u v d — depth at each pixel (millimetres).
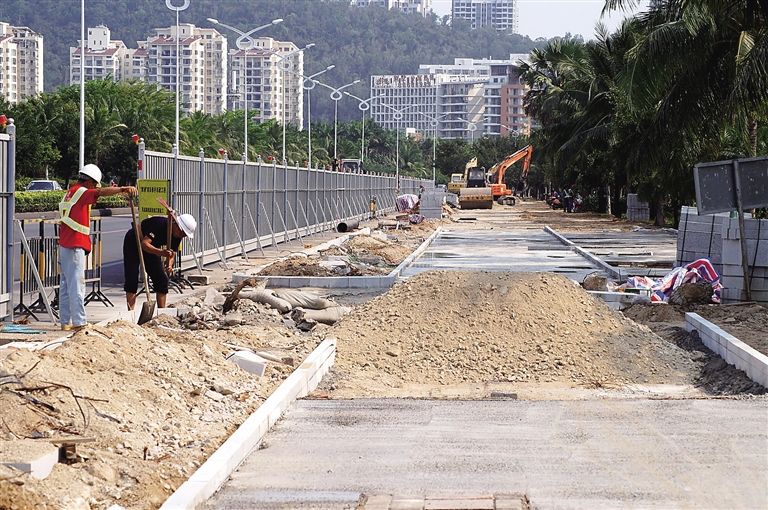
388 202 83250
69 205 14219
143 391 9578
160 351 10914
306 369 11758
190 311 16250
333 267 25578
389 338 14016
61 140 78375
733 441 9000
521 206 112312
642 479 7840
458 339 13797
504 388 12227
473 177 101875
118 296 20062
